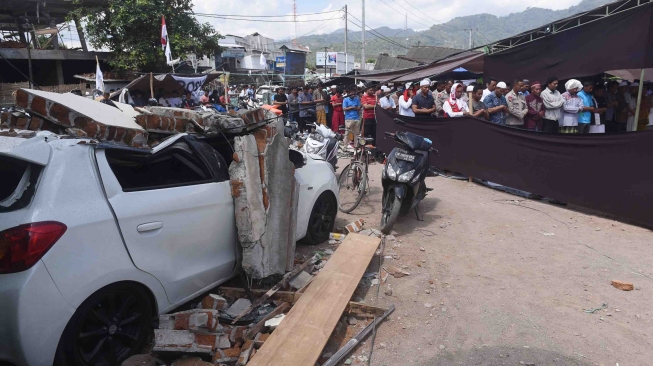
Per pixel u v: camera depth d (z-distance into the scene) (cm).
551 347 348
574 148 692
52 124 335
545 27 883
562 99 848
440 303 421
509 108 887
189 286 363
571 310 404
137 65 1950
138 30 1967
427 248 561
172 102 1430
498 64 1002
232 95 2291
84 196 294
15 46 1889
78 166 299
